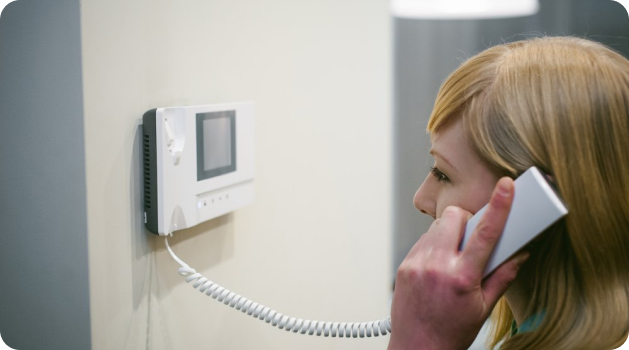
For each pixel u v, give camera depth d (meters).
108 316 0.73
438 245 0.57
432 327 0.56
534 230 0.53
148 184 0.76
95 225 0.70
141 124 0.76
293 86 1.09
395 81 1.76
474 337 0.56
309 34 1.12
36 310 0.73
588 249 0.55
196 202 0.81
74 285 0.71
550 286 0.57
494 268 0.55
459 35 1.85
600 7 2.01
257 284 1.03
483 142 0.57
